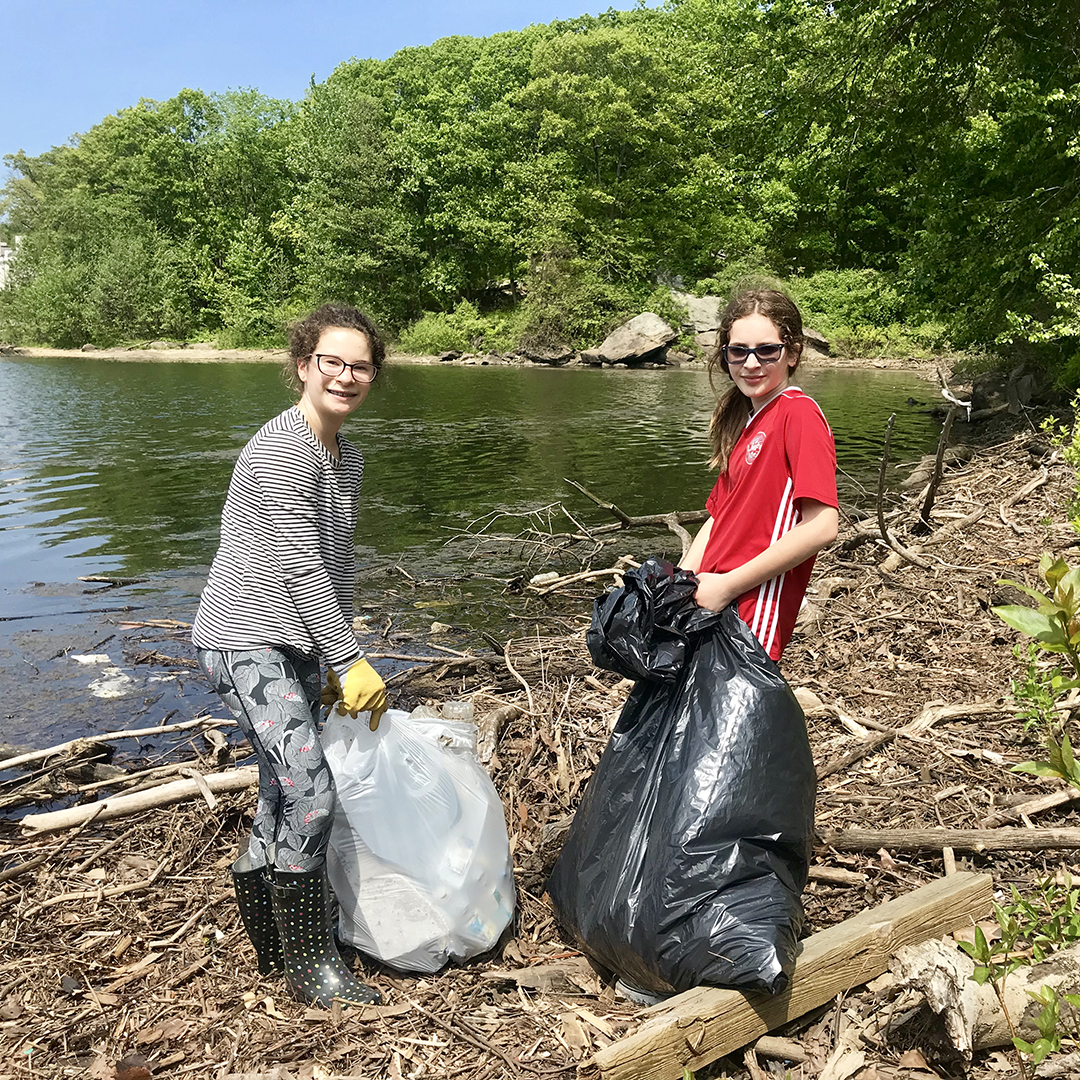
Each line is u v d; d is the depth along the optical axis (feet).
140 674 15.97
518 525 27.27
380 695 7.65
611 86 124.47
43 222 197.16
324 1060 6.89
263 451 7.37
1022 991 6.17
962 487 26.07
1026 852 9.00
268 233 163.94
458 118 144.66
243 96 172.14
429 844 7.90
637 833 7.45
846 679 13.60
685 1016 6.50
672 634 7.55
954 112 42.32
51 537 25.73
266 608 7.41
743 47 47.96
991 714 11.83
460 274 141.79
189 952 8.30
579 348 115.65
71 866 9.75
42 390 72.64
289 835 7.25
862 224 114.73
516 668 14.98
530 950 8.17
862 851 9.28
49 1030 7.32
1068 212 34.50
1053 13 37.06
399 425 50.24
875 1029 6.93
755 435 7.73
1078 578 4.05
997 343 40.55
